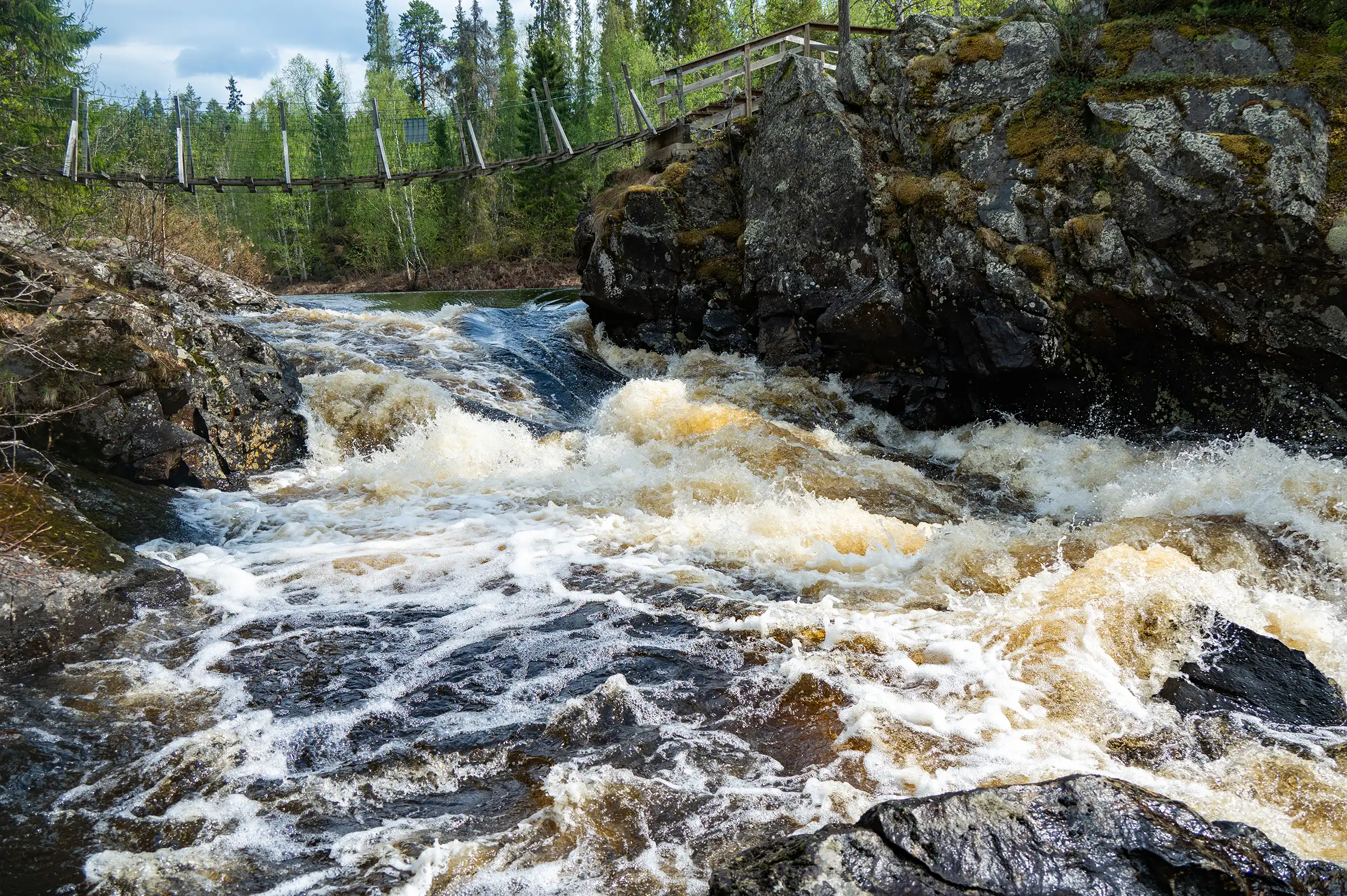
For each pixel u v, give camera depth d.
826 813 3.57
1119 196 8.46
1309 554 5.95
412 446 9.21
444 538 6.92
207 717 4.37
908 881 2.71
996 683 4.56
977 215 9.38
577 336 13.94
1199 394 8.61
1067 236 8.75
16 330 7.15
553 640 5.21
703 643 5.14
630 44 48.84
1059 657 4.74
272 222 50.03
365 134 49.75
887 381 10.46
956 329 9.70
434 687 4.70
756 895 2.68
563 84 42.53
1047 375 9.24
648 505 7.59
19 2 19.83
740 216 12.86
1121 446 8.69
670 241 12.75
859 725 4.21
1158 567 5.50
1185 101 8.36
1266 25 8.63
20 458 6.62
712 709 4.44
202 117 57.47
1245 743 4.02
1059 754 3.97
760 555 6.49
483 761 4.03
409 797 3.77
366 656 5.03
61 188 16.38
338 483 8.41
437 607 5.68
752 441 9.05
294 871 3.28
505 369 12.25
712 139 14.49
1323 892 2.66
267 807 3.69
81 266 9.11
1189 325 8.29
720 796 3.72
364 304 23.20
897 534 6.84
